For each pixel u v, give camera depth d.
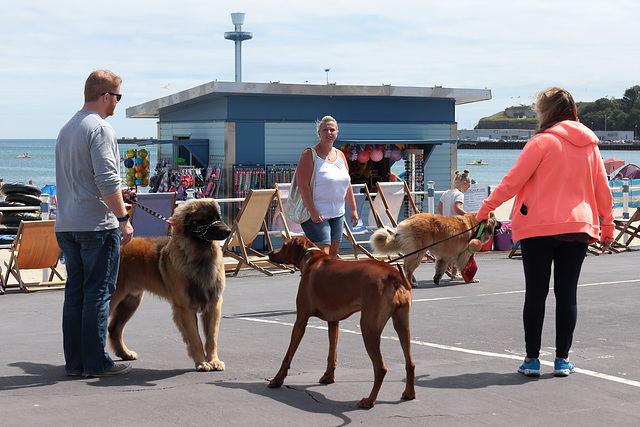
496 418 5.03
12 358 6.88
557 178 6.02
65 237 6.02
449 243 11.51
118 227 6.12
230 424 4.84
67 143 5.95
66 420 4.90
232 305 10.20
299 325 5.91
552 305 9.84
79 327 6.14
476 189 16.97
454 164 19.06
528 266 6.14
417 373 6.25
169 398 5.44
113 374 6.20
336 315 5.75
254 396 5.52
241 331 8.34
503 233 16.34
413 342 7.61
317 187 8.72
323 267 5.80
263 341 7.77
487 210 6.23
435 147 18.84
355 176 18.41
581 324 8.44
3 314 9.53
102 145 5.89
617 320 8.67
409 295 5.45
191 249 6.38
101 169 5.86
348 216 14.39
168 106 20.19
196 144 17.95
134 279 6.76
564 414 5.13
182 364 6.71
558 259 6.14
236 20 22.30
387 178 18.80
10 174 83.69
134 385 5.86
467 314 9.26
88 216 5.93
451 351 7.18
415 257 11.45
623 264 14.39
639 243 18.55
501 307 9.77
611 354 6.96
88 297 6.07
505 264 14.54
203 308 6.52
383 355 7.04
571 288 6.12
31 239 11.48
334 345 5.92
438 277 11.90
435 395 5.56
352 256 15.45
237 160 16.94
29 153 193.25
